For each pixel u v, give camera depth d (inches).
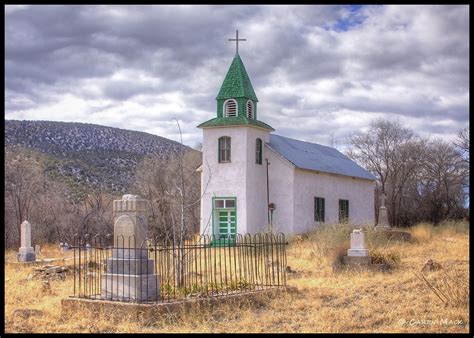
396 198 2711.6
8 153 2453.2
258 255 1021.8
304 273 943.0
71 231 2050.9
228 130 1689.2
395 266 982.4
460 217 2546.8
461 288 685.3
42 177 2630.4
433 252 1205.1
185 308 615.2
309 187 1787.6
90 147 4756.4
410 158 2709.2
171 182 1875.0
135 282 635.5
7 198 2059.5
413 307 640.4
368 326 569.9
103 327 570.6
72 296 663.8
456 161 2628.0
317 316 613.9
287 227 1704.0
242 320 603.5
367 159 2773.1
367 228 1282.0
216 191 1686.8
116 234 659.4
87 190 3538.4
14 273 1042.1
